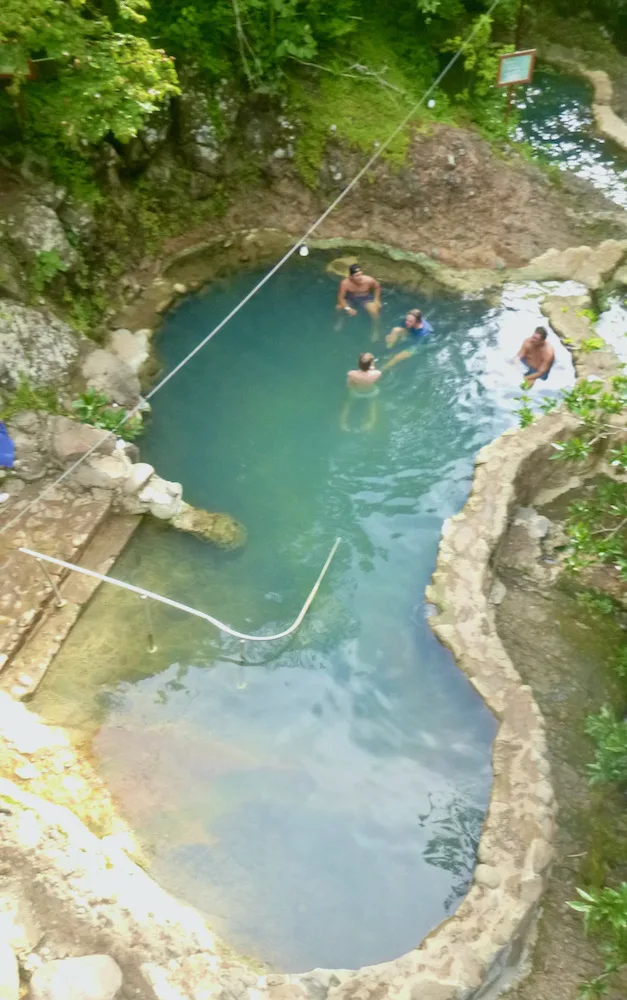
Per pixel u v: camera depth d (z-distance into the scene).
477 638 7.82
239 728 7.33
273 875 6.34
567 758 7.18
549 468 9.76
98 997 4.91
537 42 17.69
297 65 13.25
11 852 5.52
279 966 5.82
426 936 5.85
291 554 9.02
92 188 11.22
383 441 10.37
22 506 8.68
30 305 10.14
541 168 14.15
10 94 10.27
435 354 11.45
